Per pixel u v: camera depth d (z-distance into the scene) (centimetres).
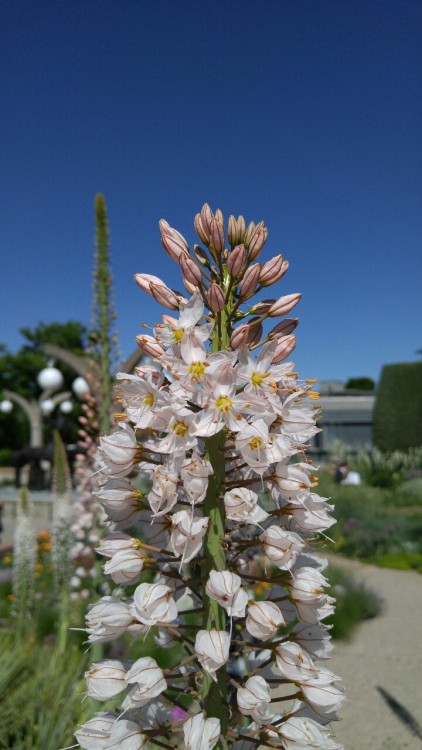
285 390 28
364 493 292
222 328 30
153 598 26
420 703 90
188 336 28
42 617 106
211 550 28
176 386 27
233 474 31
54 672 68
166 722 28
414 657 109
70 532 108
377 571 181
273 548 27
